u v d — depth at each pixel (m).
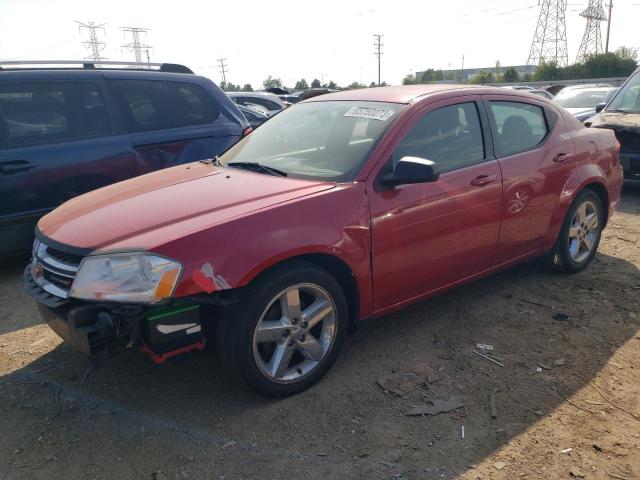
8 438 2.83
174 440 2.80
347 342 3.78
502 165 4.02
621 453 2.68
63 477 2.56
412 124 3.62
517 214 4.15
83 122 5.24
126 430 2.88
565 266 4.80
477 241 3.90
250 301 2.87
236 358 2.90
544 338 3.80
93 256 2.79
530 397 3.14
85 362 3.55
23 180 4.86
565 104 13.43
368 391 3.21
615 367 3.44
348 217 3.17
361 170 3.35
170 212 3.04
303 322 3.10
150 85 5.69
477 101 4.06
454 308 4.28
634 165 7.61
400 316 4.16
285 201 3.06
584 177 4.66
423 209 3.51
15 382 3.33
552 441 2.77
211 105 6.08
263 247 2.85
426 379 3.32
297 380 3.13
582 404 3.07
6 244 4.85
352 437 2.82
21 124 4.93
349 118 3.83
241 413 3.01
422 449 2.73
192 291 2.70
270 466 2.62
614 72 51.31
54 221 3.32
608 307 4.27
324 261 3.21
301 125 4.07
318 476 2.56
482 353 3.62
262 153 3.99
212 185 3.45
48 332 3.98
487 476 2.55
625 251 5.54
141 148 5.49
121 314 2.66
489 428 2.88
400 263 3.46
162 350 2.79
